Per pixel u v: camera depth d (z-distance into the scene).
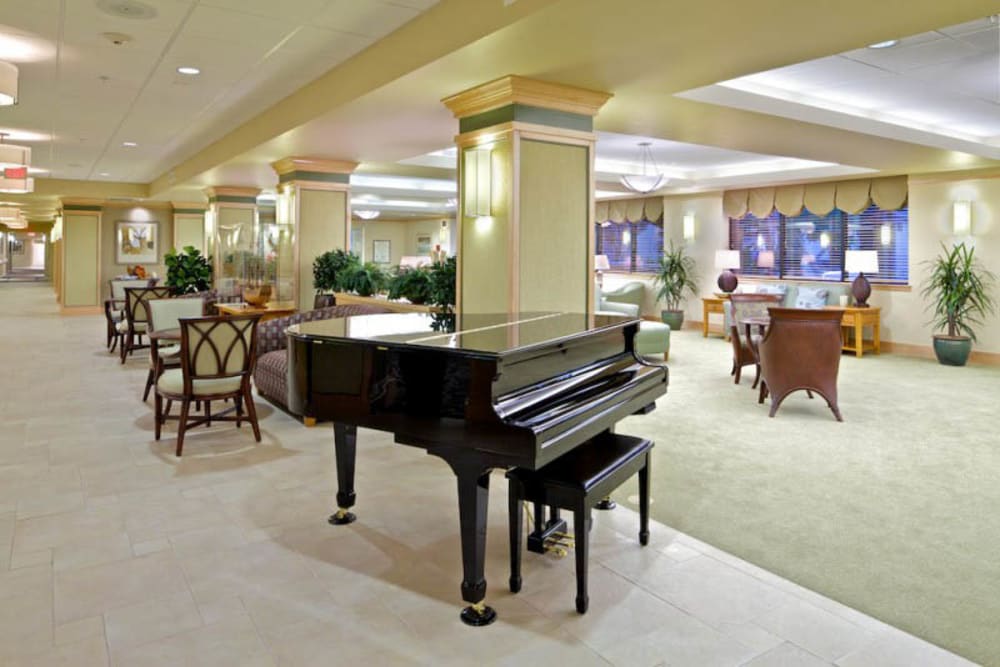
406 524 3.14
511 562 2.51
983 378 7.04
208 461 4.05
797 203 9.79
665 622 2.32
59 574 2.62
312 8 3.69
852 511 3.36
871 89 5.56
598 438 2.93
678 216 11.49
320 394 2.67
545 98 4.23
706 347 9.21
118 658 2.09
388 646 2.17
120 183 12.14
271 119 6.01
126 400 5.67
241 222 10.29
